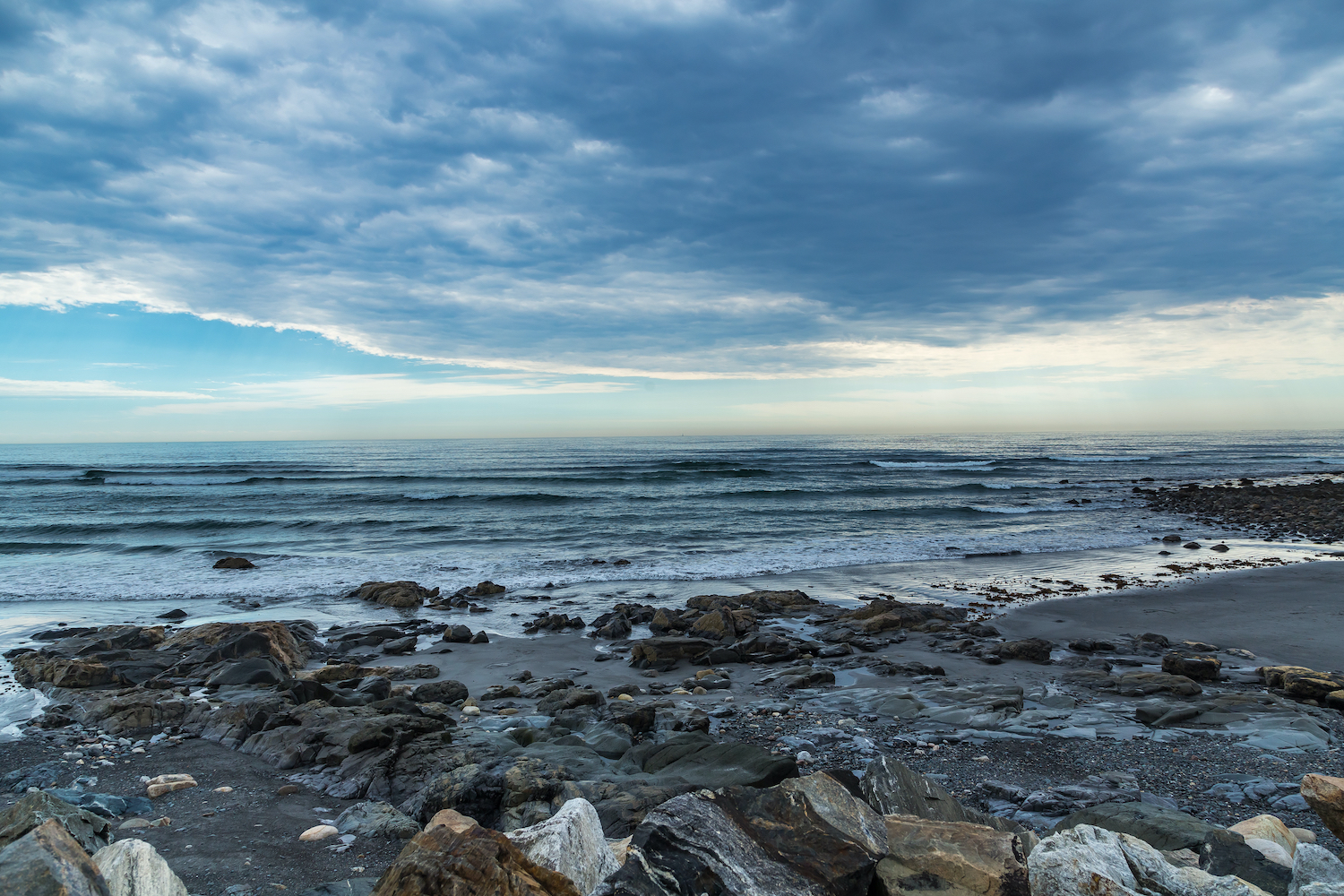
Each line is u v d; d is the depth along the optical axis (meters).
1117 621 14.67
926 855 3.41
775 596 16.61
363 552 24.47
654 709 8.62
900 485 49.56
